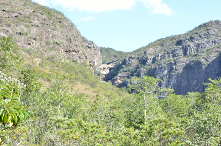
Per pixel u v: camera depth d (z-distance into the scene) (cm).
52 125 1698
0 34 7138
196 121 1681
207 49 17400
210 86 3406
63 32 11312
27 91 1945
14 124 592
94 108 2938
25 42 8038
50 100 2648
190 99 4184
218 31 19888
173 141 1245
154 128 1252
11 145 969
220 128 1641
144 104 2509
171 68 17738
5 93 595
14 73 3136
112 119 2786
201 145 1427
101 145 1295
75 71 8350
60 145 1422
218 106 2242
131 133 1368
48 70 6762
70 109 2627
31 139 1500
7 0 9806
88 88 6881
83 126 1414
